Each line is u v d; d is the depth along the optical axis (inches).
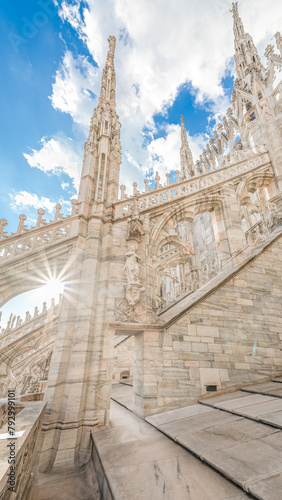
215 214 442.6
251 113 737.6
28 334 520.1
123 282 299.9
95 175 376.2
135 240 327.9
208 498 98.4
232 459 118.6
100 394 241.3
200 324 286.4
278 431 137.3
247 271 342.3
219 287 315.3
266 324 315.3
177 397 247.1
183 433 169.2
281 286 352.8
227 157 545.3
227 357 279.4
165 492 108.2
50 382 236.2
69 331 262.7
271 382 274.4
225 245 410.6
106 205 350.6
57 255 296.4
